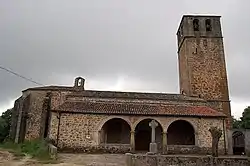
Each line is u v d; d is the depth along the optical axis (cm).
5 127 4878
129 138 2894
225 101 3491
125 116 2633
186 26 3797
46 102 3203
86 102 2906
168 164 1628
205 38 3738
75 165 1666
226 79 3581
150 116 2645
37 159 1909
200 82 3553
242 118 5084
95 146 2517
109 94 3200
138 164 1638
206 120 2684
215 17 3862
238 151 2995
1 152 2212
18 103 3544
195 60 3641
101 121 2597
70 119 2575
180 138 2969
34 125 3275
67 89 3444
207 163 1622
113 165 1719
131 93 3328
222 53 3684
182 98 3225
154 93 3416
